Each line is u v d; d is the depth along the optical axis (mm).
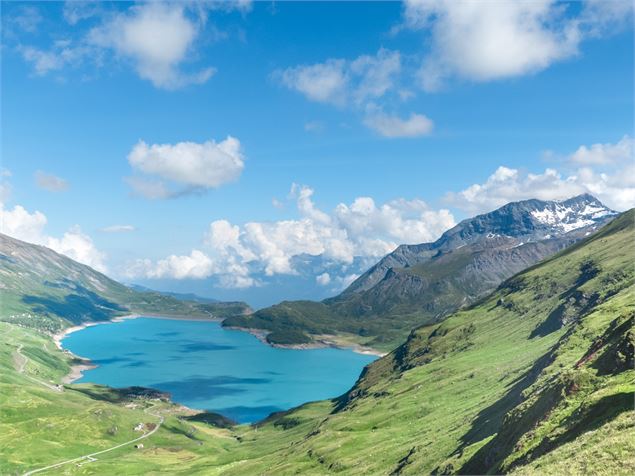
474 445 90500
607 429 50375
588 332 116312
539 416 71375
